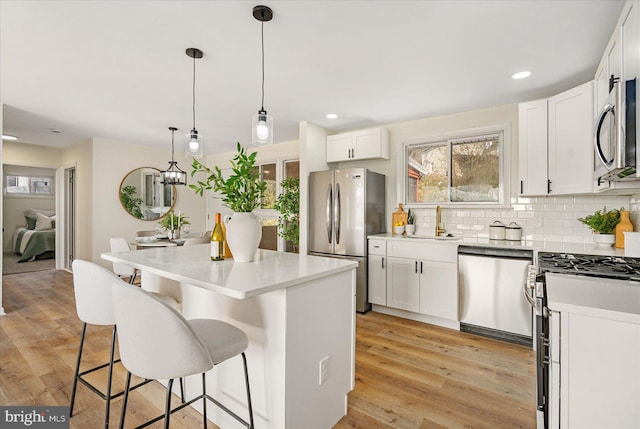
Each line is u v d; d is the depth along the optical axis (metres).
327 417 1.66
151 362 1.12
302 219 4.02
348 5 1.75
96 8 1.78
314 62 2.42
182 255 2.06
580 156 2.46
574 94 2.51
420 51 2.25
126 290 1.12
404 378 2.19
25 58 2.38
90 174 5.01
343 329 1.78
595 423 1.06
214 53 2.29
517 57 2.33
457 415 1.79
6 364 2.32
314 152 4.09
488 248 2.87
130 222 5.41
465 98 3.16
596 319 1.06
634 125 1.38
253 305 1.53
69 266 5.88
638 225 2.51
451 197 3.71
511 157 3.32
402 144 4.00
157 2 1.73
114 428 1.66
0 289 3.39
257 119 2.31
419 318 3.37
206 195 6.58
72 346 2.63
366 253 3.63
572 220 3.02
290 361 1.42
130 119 3.96
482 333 2.97
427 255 3.21
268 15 1.82
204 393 1.61
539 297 1.48
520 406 1.88
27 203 7.52
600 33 2.00
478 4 1.74
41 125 4.26
